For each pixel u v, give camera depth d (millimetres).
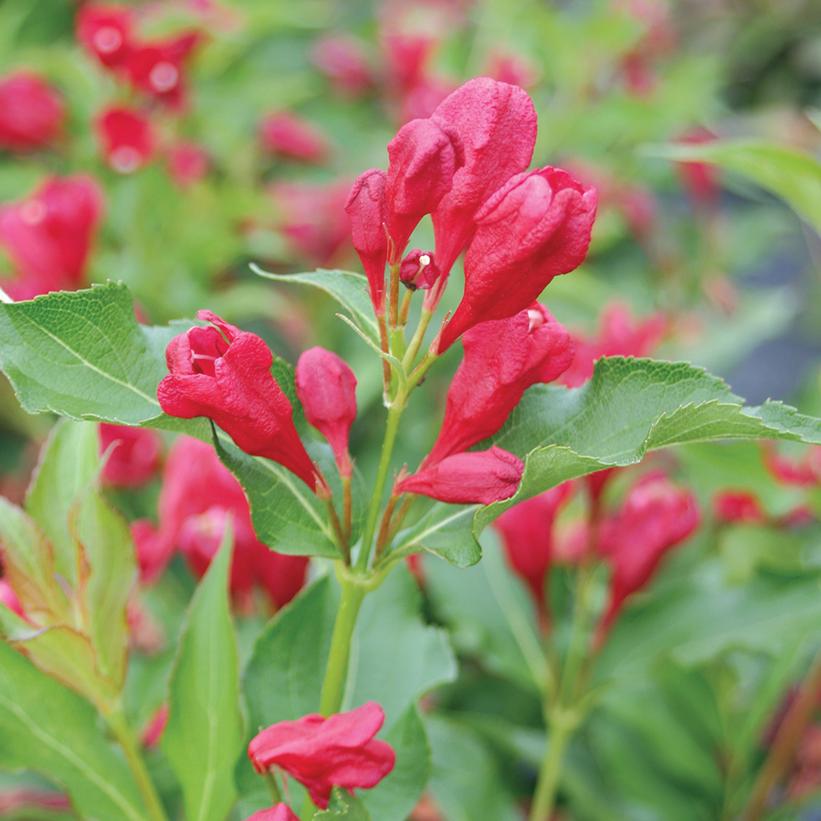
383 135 875
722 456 506
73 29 915
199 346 355
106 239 726
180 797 477
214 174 826
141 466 560
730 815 512
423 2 1034
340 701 379
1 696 394
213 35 744
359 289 375
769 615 477
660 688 509
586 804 498
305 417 380
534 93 862
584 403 370
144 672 479
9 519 396
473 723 502
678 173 869
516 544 470
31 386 357
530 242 342
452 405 365
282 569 442
